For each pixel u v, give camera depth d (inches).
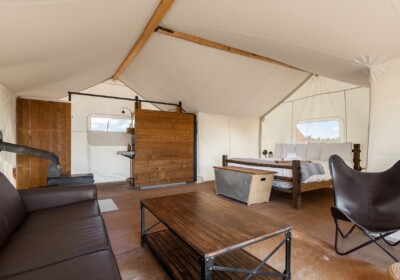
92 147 214.5
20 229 62.1
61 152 166.9
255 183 143.3
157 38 139.8
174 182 210.5
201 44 140.7
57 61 106.0
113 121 226.7
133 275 66.7
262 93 210.4
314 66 119.0
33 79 121.6
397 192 79.3
